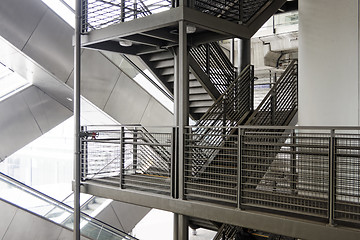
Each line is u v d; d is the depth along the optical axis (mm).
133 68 8359
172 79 7512
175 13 4797
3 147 7566
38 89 8203
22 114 7887
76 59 5941
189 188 4715
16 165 12805
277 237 6242
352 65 4738
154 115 9148
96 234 7535
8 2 6113
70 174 13477
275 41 11461
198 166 4832
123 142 5598
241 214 4176
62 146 12445
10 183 6426
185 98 4816
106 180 6020
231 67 7906
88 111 8281
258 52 11883
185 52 4809
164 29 5922
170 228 13117
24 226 6645
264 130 6098
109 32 5648
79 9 5953
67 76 7141
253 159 4699
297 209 3943
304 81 5289
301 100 5348
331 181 3564
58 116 8641
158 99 9195
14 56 6758
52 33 6785
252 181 4758
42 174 12984
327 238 3547
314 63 5156
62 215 7254
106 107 7828
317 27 5117
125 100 8266
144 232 12562
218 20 5160
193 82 7250
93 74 7461
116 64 7918
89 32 5918
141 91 8633
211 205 4461
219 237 6105
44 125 8328
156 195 5066
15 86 8023
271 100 6359
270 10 6160
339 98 4879
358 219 3533
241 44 7219
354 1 4711
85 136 6070
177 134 4902
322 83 5059
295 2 7961
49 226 7020
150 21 5113
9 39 6172
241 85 6711
